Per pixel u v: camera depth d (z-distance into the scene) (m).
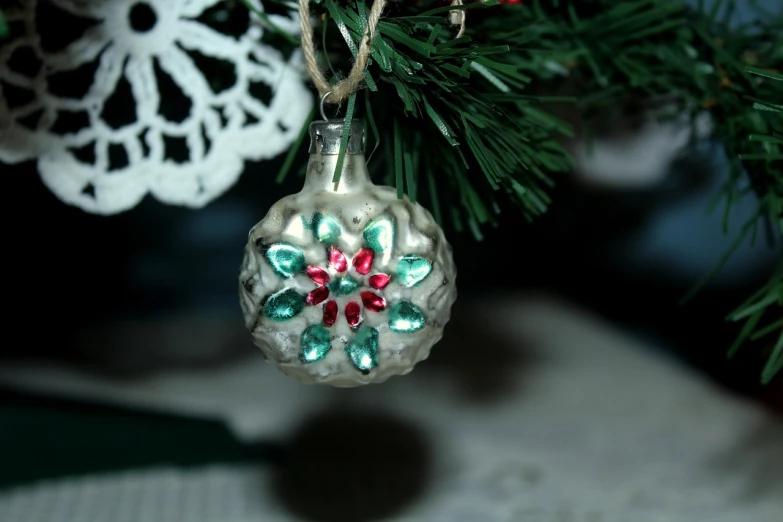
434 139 0.40
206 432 0.67
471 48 0.37
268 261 0.37
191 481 0.65
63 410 0.64
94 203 0.41
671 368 0.90
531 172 0.41
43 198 0.82
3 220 0.89
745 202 0.66
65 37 0.41
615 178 0.82
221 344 0.94
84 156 0.44
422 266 0.37
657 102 0.46
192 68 0.41
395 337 0.37
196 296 1.05
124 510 0.60
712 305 0.87
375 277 0.37
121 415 0.65
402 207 0.37
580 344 0.96
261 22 0.41
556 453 0.70
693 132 0.45
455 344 0.96
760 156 0.38
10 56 0.41
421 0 0.40
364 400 0.80
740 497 0.62
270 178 0.85
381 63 0.36
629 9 0.42
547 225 1.00
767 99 0.42
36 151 0.40
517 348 0.95
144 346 0.92
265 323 0.37
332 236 0.36
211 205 0.99
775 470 0.66
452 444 0.72
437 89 0.38
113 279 1.00
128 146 0.41
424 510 0.61
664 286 0.96
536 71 0.43
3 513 0.60
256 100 0.42
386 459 0.69
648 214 0.88
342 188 0.37
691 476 0.66
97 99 0.41
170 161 0.41
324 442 0.71
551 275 1.11
